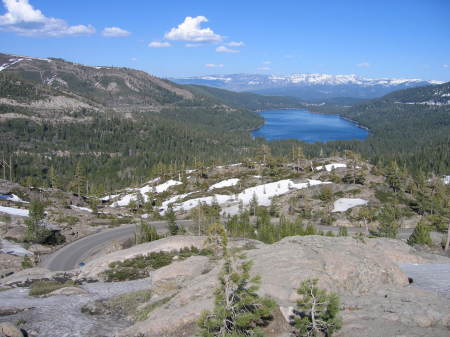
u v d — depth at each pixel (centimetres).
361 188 10919
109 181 19712
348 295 2208
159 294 2803
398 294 2116
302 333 1678
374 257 2658
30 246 6228
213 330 1647
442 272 3023
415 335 1573
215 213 8012
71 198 10950
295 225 6312
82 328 2197
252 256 2870
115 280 3888
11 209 8375
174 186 14525
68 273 4081
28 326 2198
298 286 2162
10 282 3681
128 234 7375
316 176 13025
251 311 1708
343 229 6172
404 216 9062
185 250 4609
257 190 12438
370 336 1616
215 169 16750
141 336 1953
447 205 9394
